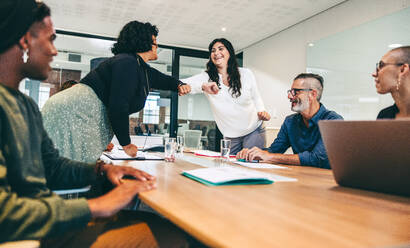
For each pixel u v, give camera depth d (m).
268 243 0.39
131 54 1.57
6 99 0.60
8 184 0.56
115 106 1.39
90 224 0.87
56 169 0.92
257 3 3.62
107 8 3.87
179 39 5.09
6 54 0.64
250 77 2.62
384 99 2.91
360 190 0.84
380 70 1.78
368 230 0.47
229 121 2.63
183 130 5.53
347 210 0.60
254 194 0.74
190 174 0.97
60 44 6.02
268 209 0.59
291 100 1.87
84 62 6.62
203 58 5.70
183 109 5.57
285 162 1.59
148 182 0.81
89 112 1.41
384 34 2.96
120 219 0.91
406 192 0.74
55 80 6.66
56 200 0.55
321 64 3.76
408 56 1.68
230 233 0.43
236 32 4.65
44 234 0.51
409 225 0.51
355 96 3.24
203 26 4.43
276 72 4.64
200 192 0.73
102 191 1.15
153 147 2.45
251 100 2.64
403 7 2.82
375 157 0.75
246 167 1.37
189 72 5.86
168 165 1.34
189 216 0.51
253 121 2.61
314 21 3.93
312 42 3.93
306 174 1.18
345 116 3.37
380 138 0.73
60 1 3.70
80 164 0.96
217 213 0.54
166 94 5.75
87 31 4.77
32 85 6.39
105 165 0.98
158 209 0.58
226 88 2.55
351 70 3.31
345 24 3.48
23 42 0.65
